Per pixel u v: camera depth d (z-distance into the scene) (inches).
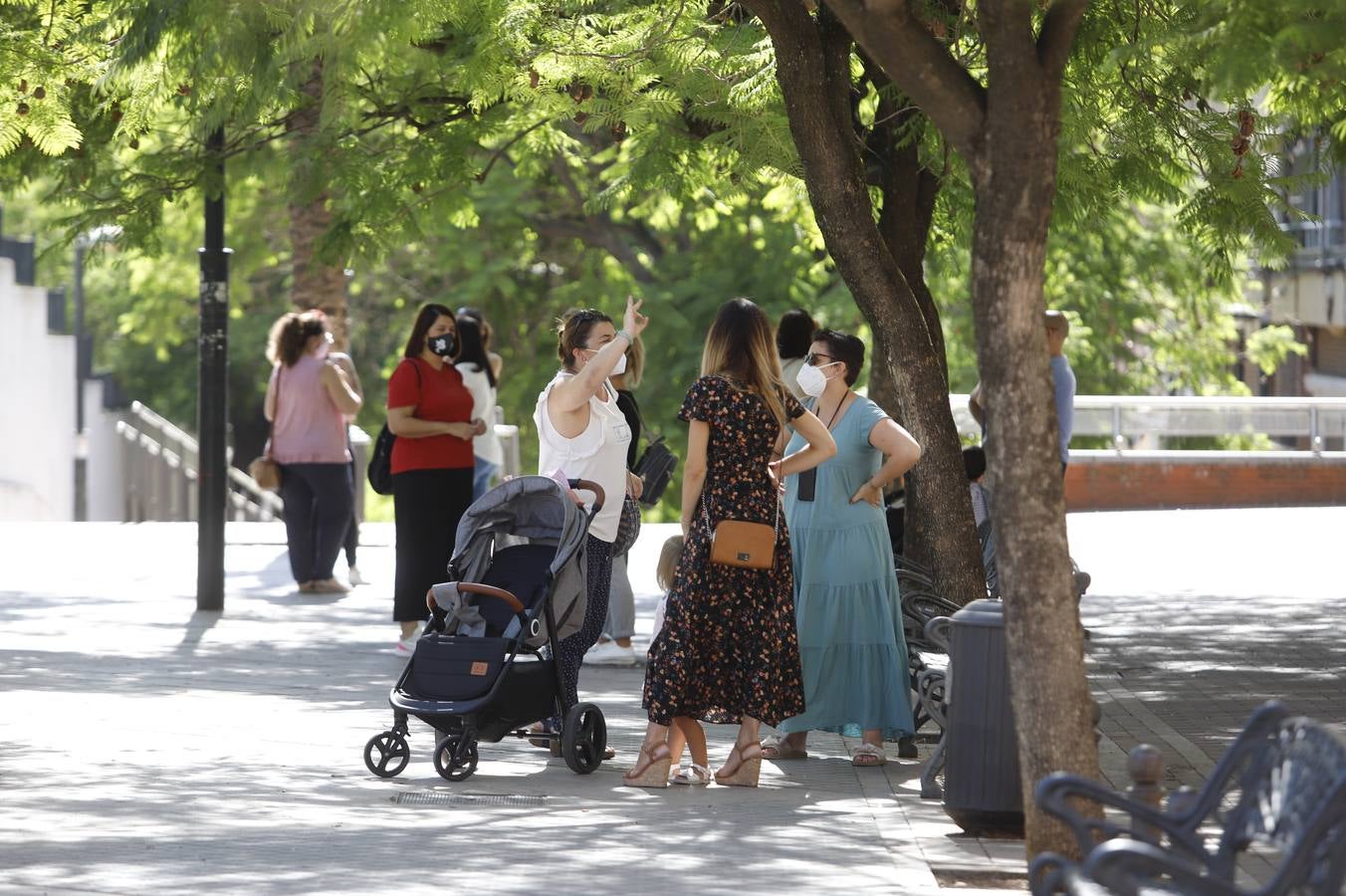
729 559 917.2
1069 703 677.3
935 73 669.3
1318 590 1867.6
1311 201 4229.8
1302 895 494.6
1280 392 4749.0
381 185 1444.4
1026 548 674.2
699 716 936.9
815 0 1043.9
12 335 3430.1
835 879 720.3
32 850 754.8
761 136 1231.5
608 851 770.2
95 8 1143.0
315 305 2479.1
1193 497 2947.8
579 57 1152.8
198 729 1083.3
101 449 3663.9
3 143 1131.9
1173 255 3388.3
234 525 2502.5
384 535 2406.5
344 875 716.0
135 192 1462.8
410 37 912.9
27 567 2009.1
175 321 4552.2
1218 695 1238.3
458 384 1382.9
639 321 1003.3
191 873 715.4
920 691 976.3
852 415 997.2
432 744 1057.5
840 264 1071.6
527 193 3649.1
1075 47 1112.2
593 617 1003.3
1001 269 668.1
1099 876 504.4
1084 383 3486.7
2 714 1120.8
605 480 1007.0
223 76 979.3
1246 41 709.9
